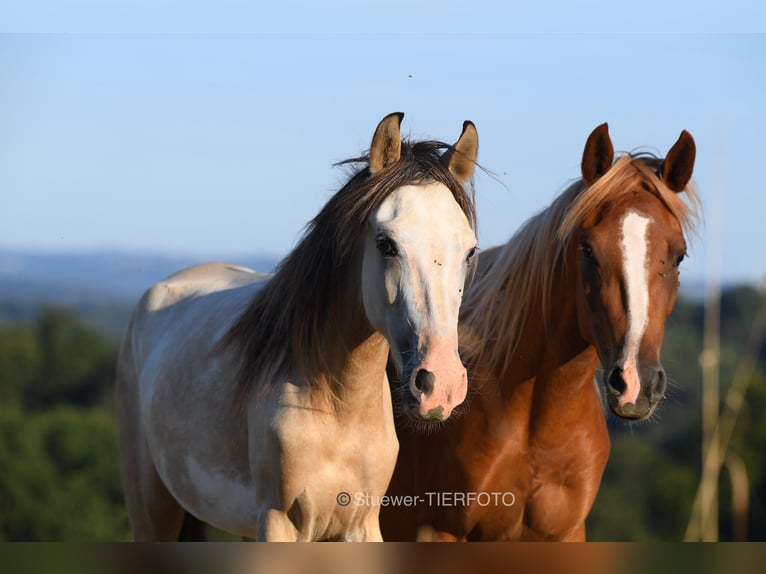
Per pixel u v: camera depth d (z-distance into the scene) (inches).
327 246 272.2
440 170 258.8
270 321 285.1
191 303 362.6
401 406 331.3
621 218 293.6
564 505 325.4
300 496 271.3
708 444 403.2
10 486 1571.1
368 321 264.7
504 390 321.4
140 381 362.3
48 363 2719.0
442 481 325.4
